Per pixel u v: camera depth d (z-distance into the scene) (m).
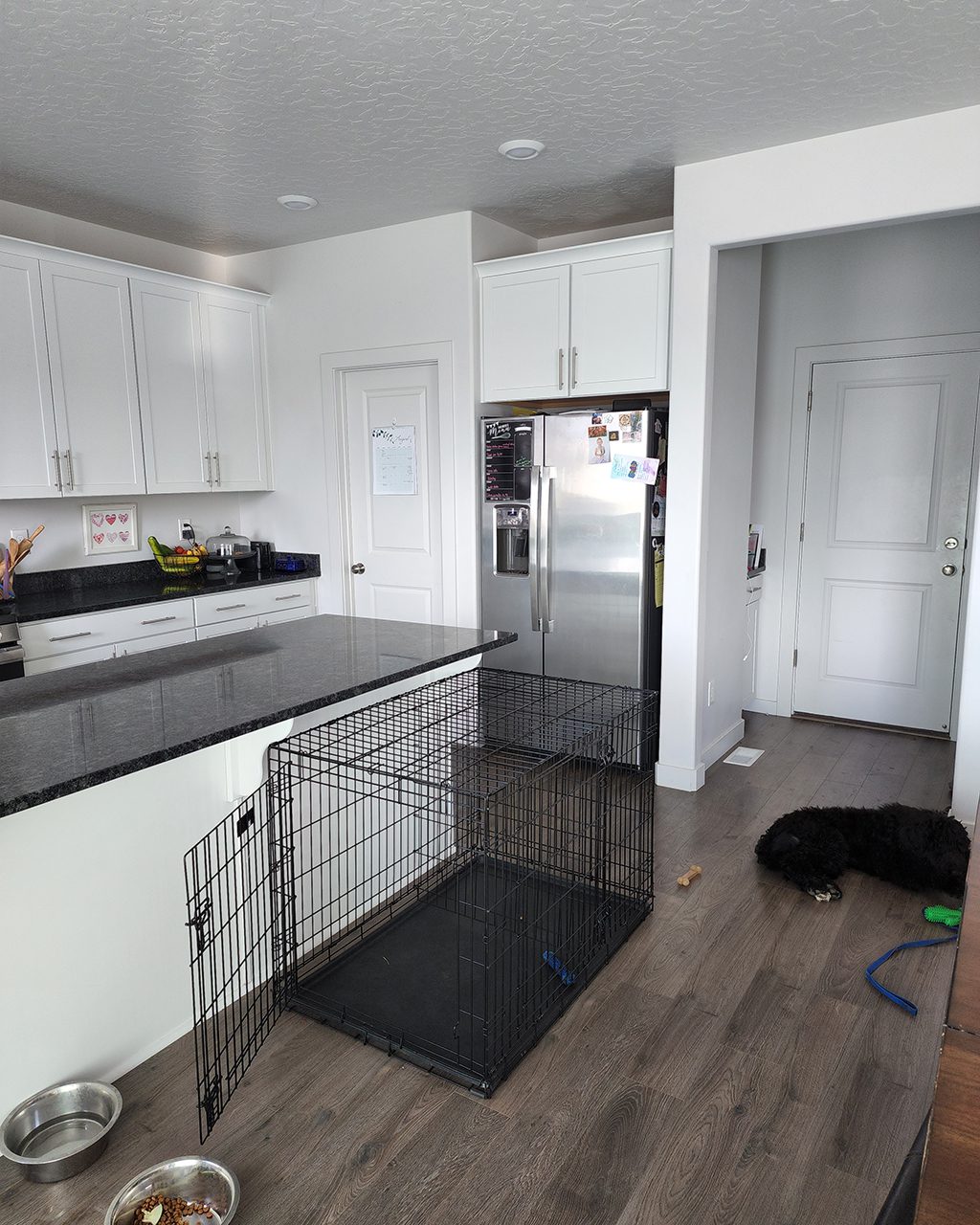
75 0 2.11
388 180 3.53
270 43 2.36
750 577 4.58
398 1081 1.96
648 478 3.71
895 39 2.36
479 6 2.17
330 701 2.12
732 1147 1.76
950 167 2.88
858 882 2.90
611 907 2.63
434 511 4.41
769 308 4.60
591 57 2.46
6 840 1.69
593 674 3.98
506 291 4.00
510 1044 2.04
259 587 4.41
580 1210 1.61
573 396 3.89
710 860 3.06
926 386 4.25
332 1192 1.65
